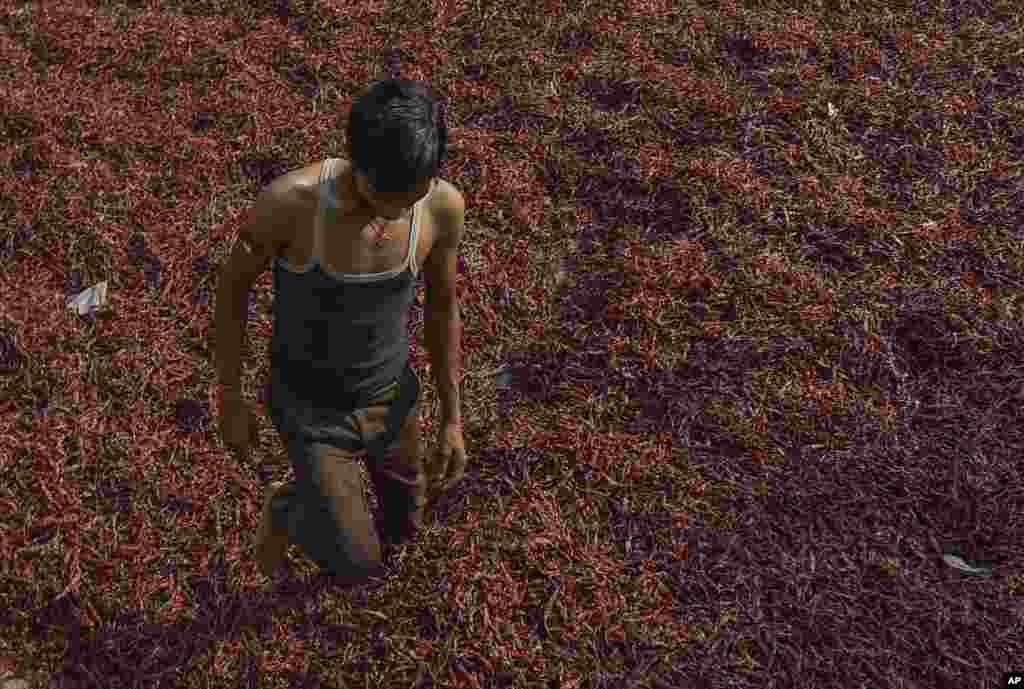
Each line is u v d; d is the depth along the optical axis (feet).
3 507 11.34
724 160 15.42
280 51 17.42
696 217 14.61
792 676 10.14
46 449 11.82
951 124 16.06
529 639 10.44
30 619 10.58
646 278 13.74
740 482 11.77
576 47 17.62
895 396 12.63
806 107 16.25
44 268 13.87
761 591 10.80
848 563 11.02
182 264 13.92
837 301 13.55
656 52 17.46
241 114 16.20
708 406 12.50
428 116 7.00
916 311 13.39
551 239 14.58
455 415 9.74
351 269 7.78
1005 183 15.12
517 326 13.52
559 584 10.82
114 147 15.43
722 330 13.28
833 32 17.76
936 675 10.17
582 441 12.11
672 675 10.17
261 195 7.63
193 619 10.61
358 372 8.57
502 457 11.99
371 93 7.09
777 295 13.60
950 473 11.79
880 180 15.23
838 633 10.44
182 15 18.20
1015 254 14.11
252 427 9.15
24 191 14.61
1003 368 12.84
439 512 11.51
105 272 13.79
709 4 18.44
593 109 16.43
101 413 12.26
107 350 12.95
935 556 11.12
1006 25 17.92
